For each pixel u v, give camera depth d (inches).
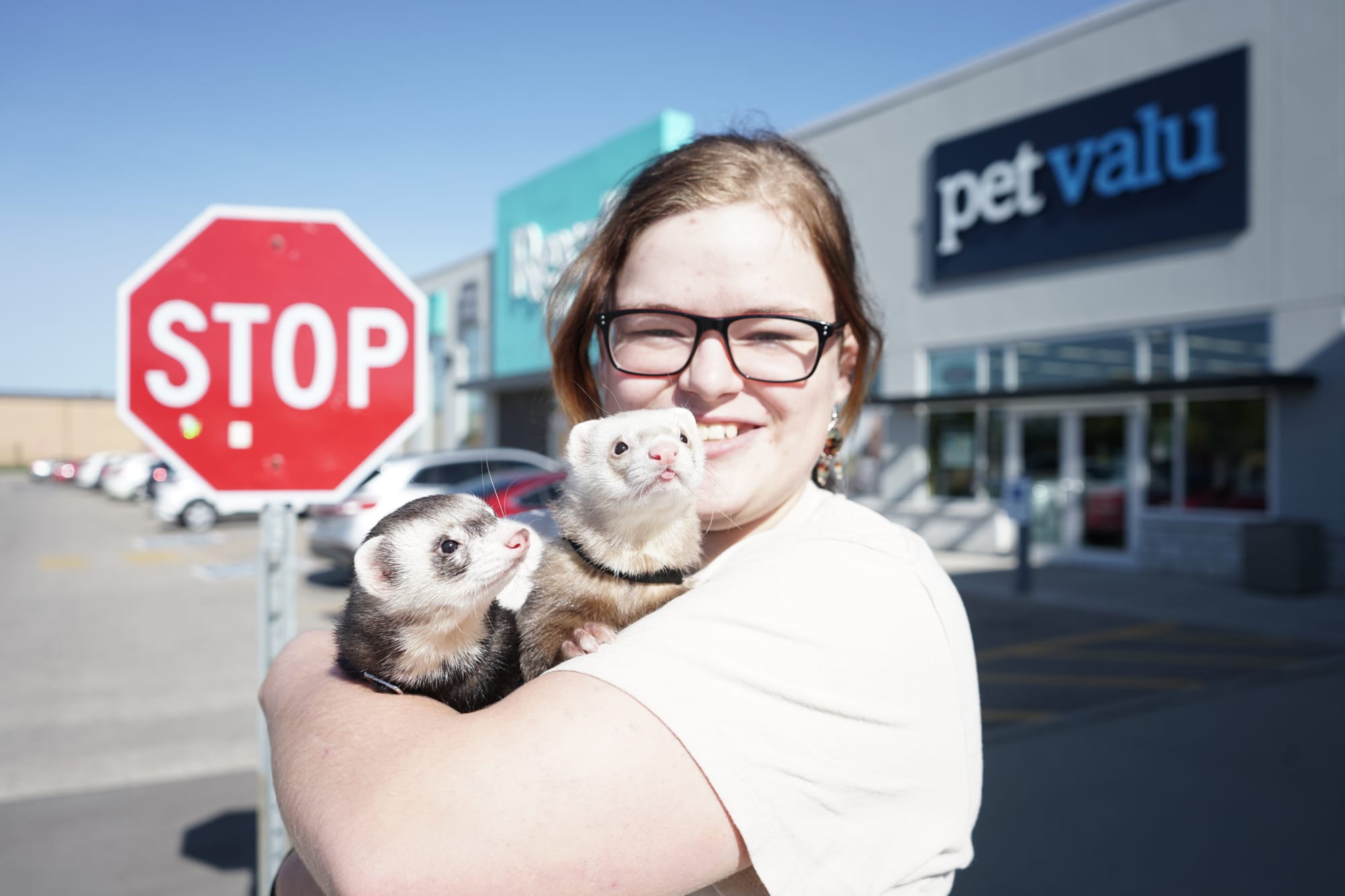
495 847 35.5
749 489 58.0
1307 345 399.5
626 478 54.6
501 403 949.2
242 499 96.7
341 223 99.8
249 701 269.6
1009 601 405.1
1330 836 163.3
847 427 72.2
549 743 37.6
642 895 37.7
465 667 57.2
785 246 57.8
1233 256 421.7
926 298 559.8
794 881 39.7
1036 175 498.0
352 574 56.3
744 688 40.5
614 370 63.2
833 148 611.2
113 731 240.7
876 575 46.9
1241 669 284.0
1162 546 459.5
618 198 67.0
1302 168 397.4
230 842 174.1
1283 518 414.6
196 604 435.8
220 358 95.4
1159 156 443.2
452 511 57.5
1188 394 436.8
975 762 50.2
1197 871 151.3
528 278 832.3
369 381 100.7
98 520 900.6
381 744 40.0
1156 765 199.3
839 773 41.5
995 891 145.9
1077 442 499.5
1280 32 401.4
